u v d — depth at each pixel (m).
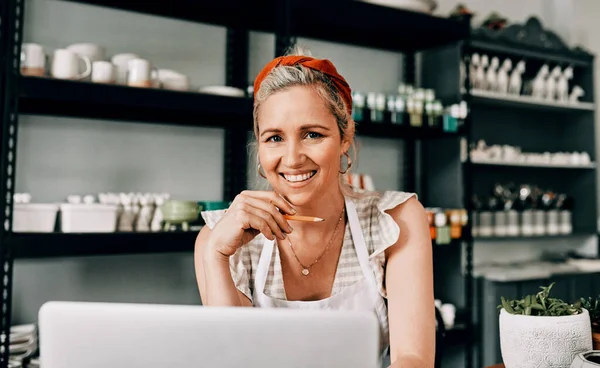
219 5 2.48
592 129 3.77
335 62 3.11
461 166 2.99
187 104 2.12
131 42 2.48
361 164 3.12
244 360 0.60
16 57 1.86
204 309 0.60
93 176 2.35
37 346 2.03
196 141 2.61
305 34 2.96
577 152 3.85
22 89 1.85
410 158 3.25
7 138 1.85
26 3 2.23
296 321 0.60
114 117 2.36
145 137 2.48
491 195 3.53
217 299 1.02
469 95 2.97
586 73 3.81
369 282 1.17
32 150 2.22
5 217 1.83
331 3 2.52
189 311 0.60
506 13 3.81
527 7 3.93
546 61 3.70
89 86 1.95
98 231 1.99
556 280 3.16
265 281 1.17
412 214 1.21
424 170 3.23
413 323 1.06
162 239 2.07
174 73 2.22
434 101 2.92
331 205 1.17
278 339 0.60
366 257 1.17
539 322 0.85
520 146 3.76
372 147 3.17
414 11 2.82
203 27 2.66
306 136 1.03
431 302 1.10
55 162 2.27
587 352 0.81
